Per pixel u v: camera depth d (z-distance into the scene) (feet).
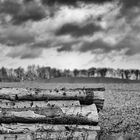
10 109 30.81
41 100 34.01
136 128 39.60
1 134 28.99
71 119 30.86
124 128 39.45
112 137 34.47
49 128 29.96
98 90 35.24
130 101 68.28
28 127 29.86
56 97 34.01
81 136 29.89
